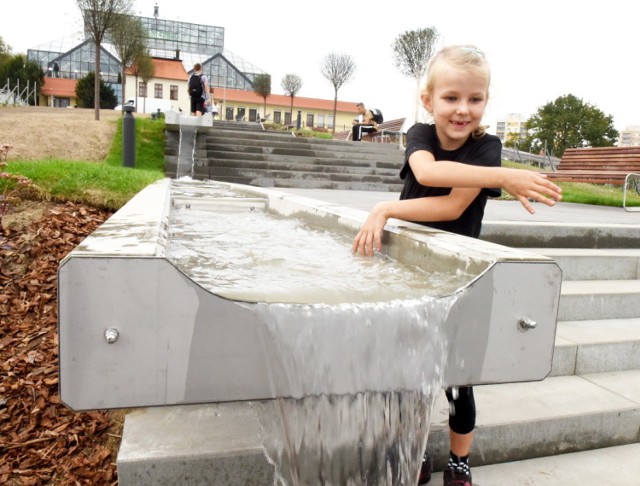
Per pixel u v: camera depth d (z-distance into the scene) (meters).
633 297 3.16
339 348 1.23
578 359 2.61
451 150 1.99
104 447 2.43
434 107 1.88
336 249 2.31
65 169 5.45
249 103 65.25
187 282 1.15
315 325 1.21
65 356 1.12
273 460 1.41
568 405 2.25
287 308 1.20
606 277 3.65
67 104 62.62
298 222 3.42
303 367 1.22
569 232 4.10
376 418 1.30
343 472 1.30
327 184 11.59
